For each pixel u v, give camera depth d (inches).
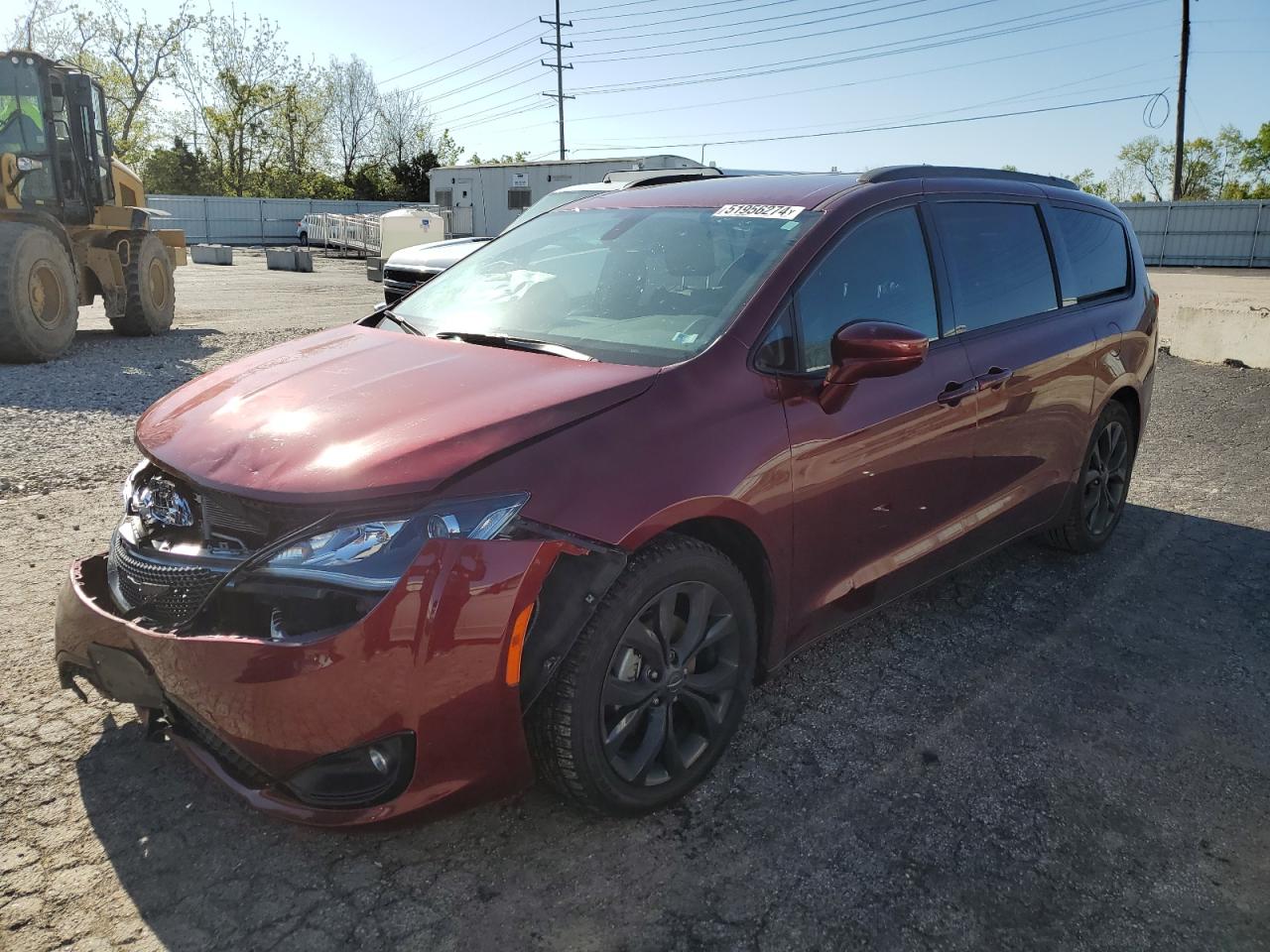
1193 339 427.5
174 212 1600.6
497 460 85.8
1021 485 148.3
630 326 112.9
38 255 361.7
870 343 103.2
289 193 2294.5
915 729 117.7
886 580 124.9
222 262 1103.0
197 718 85.8
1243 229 1385.3
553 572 87.0
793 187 130.8
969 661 136.0
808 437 106.3
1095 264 168.6
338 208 1790.1
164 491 94.5
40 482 204.7
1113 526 181.3
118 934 81.4
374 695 79.8
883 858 93.9
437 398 96.5
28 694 118.7
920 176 136.3
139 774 103.7
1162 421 298.2
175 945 80.4
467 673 82.0
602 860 92.5
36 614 140.2
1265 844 97.9
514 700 85.3
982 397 132.2
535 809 100.3
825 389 108.7
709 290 113.9
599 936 82.9
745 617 103.3
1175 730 119.1
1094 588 163.6
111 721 113.9
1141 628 148.3
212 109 2176.4
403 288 495.5
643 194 146.6
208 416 100.3
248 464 88.0
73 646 96.1
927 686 128.6
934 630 146.4
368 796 83.7
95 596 97.5
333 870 90.4
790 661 124.3
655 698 96.2
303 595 80.5
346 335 127.3
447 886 88.7
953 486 131.6
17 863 89.5
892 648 140.0
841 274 117.8
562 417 91.4
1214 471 239.9
